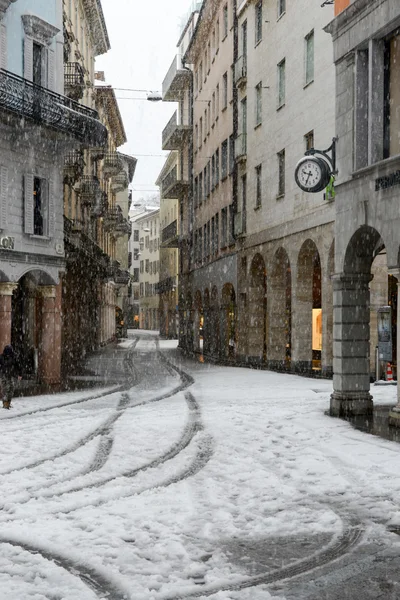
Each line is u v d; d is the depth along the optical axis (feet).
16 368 59.52
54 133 81.61
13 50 79.15
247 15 117.39
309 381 80.38
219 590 18.47
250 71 116.06
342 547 21.99
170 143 193.77
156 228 351.87
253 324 116.88
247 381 81.92
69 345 124.98
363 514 25.49
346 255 49.03
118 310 262.47
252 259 114.83
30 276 88.28
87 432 43.78
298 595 18.21
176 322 253.03
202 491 28.71
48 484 30.14
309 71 90.99
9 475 31.83
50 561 20.38
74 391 73.77
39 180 84.17
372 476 30.63
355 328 49.73
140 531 23.18
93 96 167.22
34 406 60.23
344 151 49.62
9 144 78.07
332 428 43.68
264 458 35.01
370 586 18.84
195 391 71.10
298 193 93.50
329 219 82.84
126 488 29.17
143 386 78.18
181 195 197.36
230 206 131.23
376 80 46.37
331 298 84.17
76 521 24.32
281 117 99.96
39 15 83.46
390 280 79.15
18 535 22.74
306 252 92.68
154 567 20.02
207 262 155.22
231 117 131.75
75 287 134.21
